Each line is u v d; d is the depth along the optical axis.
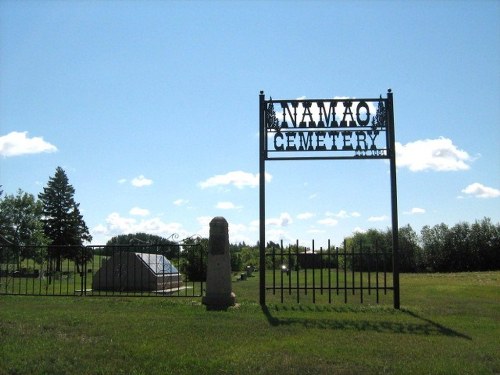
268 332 9.72
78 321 10.34
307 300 15.31
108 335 9.05
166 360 7.45
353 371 7.07
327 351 8.15
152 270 19.59
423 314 12.59
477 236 52.09
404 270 52.69
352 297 16.41
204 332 9.52
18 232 37.91
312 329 10.16
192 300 14.72
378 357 7.87
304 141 14.38
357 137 14.32
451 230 52.75
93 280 20.25
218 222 13.75
